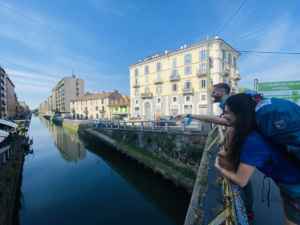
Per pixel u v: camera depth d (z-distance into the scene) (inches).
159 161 538.3
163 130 562.6
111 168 717.3
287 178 51.5
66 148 1101.7
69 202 447.5
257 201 117.3
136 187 538.6
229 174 52.2
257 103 53.3
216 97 109.6
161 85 1592.0
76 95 3745.1
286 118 44.6
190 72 1402.6
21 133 1053.2
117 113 2306.8
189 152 453.4
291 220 54.5
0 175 376.2
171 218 374.9
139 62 1760.6
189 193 386.9
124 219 372.2
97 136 1009.5
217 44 1262.3
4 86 2401.6
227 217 70.1
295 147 45.6
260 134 48.3
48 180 599.8
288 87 339.3
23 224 362.6
